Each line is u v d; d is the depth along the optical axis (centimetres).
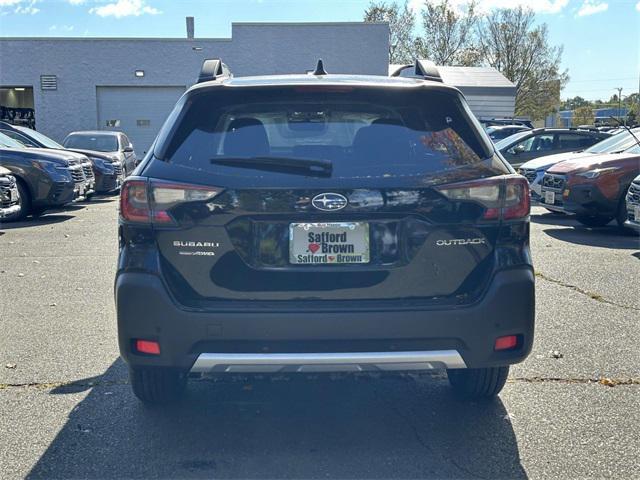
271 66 3061
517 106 6031
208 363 329
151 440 369
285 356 324
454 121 359
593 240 1027
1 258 898
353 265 329
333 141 345
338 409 411
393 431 380
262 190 325
